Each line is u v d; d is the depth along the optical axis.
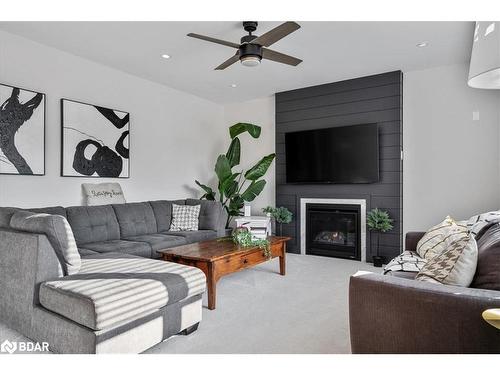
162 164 4.97
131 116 4.49
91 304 1.68
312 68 4.23
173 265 2.36
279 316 2.51
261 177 5.67
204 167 5.77
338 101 4.80
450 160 4.11
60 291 1.83
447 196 4.13
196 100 5.60
